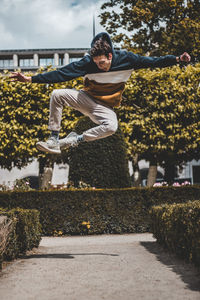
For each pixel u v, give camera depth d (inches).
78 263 205.5
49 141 182.4
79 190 409.1
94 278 163.3
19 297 133.3
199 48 690.2
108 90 179.0
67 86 559.5
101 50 167.3
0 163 606.2
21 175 1040.2
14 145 555.2
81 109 184.1
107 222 407.8
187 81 578.2
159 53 733.3
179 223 210.5
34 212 278.2
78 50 2094.0
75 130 450.6
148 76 565.9
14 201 406.6
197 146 596.1
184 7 697.0
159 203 411.8
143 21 713.0
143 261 209.0
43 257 234.8
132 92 557.9
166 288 141.4
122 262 206.2
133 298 127.1
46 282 157.6
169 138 565.3
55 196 408.2
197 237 173.6
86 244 323.3
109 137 434.9
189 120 579.2
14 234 222.7
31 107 568.7
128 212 410.6
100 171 427.2
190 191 414.9
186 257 199.3
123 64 174.1
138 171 641.6
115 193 412.2
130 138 585.0
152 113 567.5
